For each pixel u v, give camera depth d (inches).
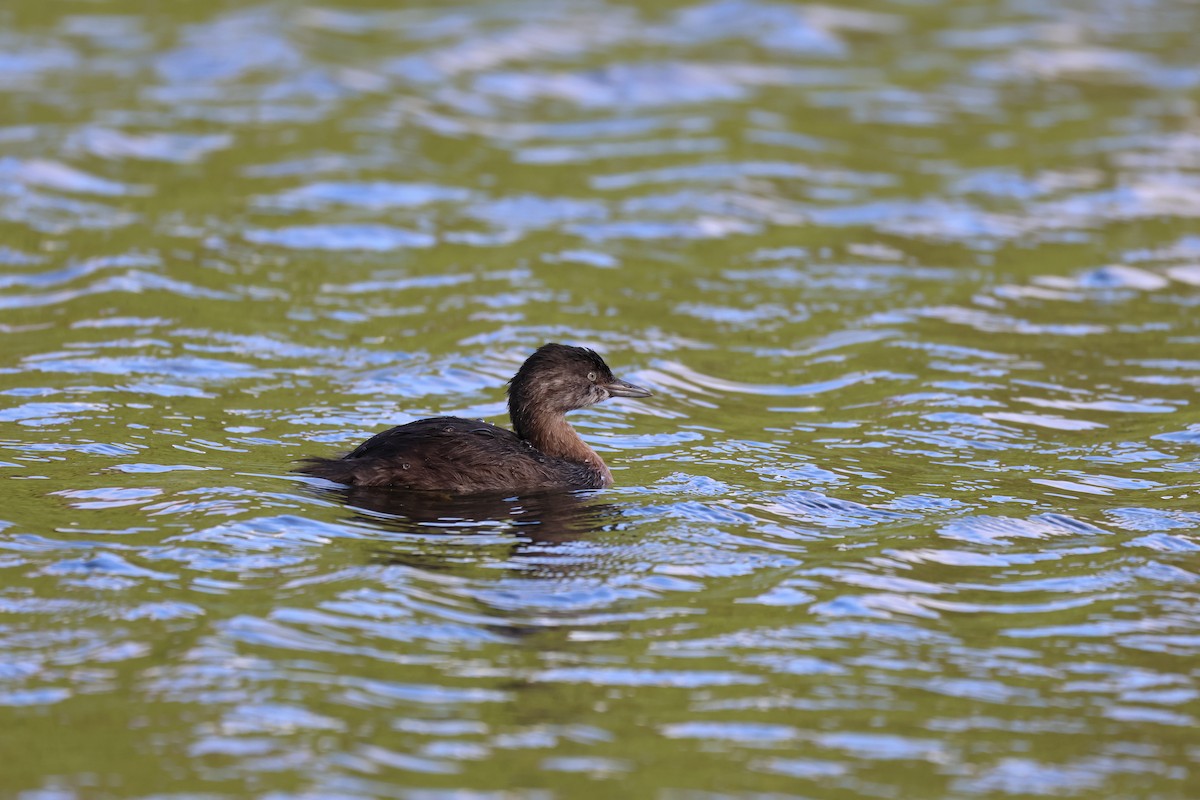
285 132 1121.4
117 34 1320.1
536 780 384.8
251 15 1370.6
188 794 372.8
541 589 489.4
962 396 735.1
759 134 1176.8
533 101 1230.3
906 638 469.1
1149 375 769.6
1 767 382.0
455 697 422.9
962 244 979.9
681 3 1496.1
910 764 398.0
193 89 1195.9
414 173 1066.1
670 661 447.5
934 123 1213.7
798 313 864.3
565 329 821.9
